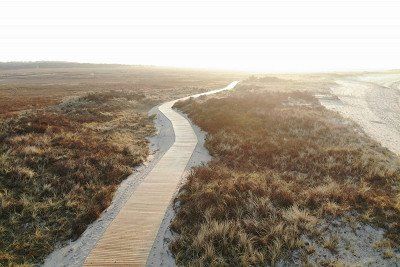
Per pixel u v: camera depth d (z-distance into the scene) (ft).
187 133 76.38
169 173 49.06
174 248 29.60
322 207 36.04
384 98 149.89
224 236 30.14
